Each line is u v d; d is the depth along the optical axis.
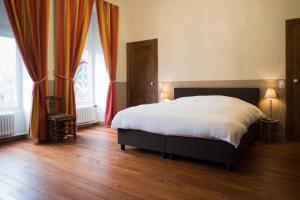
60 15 4.36
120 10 5.86
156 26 5.54
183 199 2.05
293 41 4.00
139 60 5.88
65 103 4.46
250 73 4.43
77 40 4.69
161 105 3.90
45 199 2.05
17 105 4.23
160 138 3.17
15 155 3.30
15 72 4.18
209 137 2.74
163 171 2.71
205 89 4.82
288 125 4.11
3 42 4.01
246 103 4.04
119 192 2.18
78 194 2.14
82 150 3.56
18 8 3.74
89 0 4.89
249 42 4.41
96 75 5.66
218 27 4.72
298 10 3.94
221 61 4.72
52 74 4.40
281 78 4.14
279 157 3.20
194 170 2.74
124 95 6.08
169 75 5.42
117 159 3.13
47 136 4.09
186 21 5.11
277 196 2.10
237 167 2.83
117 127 3.50
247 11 4.40
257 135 4.29
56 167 2.83
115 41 5.61
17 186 2.31
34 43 3.91
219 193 2.16
